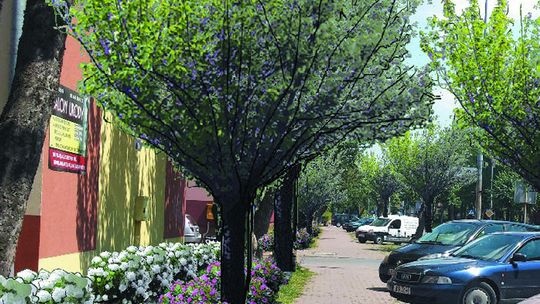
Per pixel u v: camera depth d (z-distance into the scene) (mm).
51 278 6949
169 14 6957
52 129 10305
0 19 8977
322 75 7133
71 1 7039
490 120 16688
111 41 6875
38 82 6645
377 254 34562
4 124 6559
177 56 6883
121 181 14188
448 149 43844
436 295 12781
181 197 20781
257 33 6949
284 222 20844
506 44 16641
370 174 74188
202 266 15242
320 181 49562
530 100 16375
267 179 8062
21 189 6520
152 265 11062
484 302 12789
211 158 7328
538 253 13391
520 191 27312
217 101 7141
